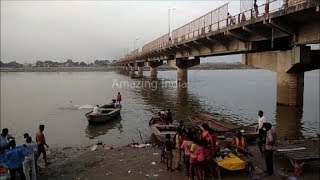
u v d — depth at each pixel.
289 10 20.94
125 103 40.91
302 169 12.04
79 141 21.50
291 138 20.69
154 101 42.62
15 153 11.58
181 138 12.88
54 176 13.07
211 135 12.21
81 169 13.76
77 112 34.81
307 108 32.22
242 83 79.69
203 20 38.00
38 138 14.77
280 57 28.45
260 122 16.30
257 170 12.38
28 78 134.38
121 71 185.88
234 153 13.55
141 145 17.58
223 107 36.38
